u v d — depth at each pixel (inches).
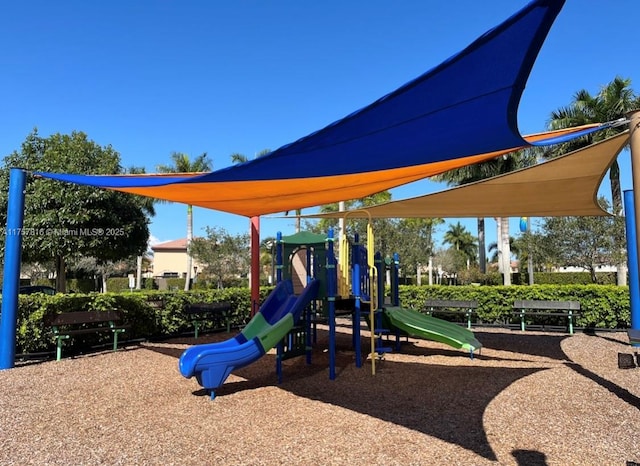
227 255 1129.4
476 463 126.5
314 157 146.6
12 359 265.3
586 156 182.4
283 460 131.5
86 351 322.3
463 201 263.9
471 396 198.5
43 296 305.1
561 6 72.3
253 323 243.1
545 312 433.1
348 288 296.5
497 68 89.8
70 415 177.2
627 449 135.6
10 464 131.0
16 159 486.3
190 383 229.1
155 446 143.7
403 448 138.7
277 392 211.6
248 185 201.8
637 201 142.3
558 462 126.5
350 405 188.2
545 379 227.3
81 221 469.1
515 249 1811.0
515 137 133.3
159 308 383.9
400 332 343.0
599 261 770.2
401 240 1021.8
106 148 512.1
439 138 131.3
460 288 490.6
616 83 749.9
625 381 220.4
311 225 1059.3
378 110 108.0
